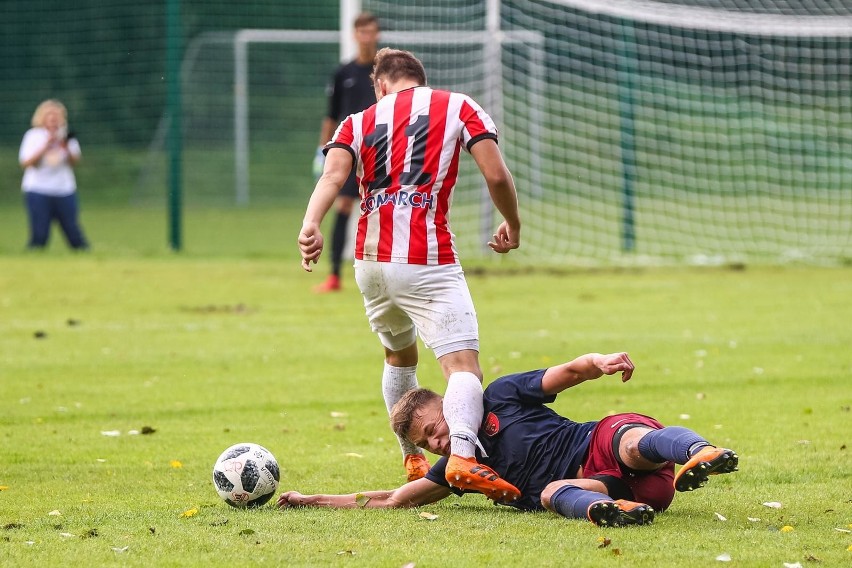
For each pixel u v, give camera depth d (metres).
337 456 20.47
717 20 56.84
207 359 31.62
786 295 45.72
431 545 14.01
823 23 57.06
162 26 115.12
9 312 40.88
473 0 74.56
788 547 13.79
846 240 66.44
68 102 113.00
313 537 14.49
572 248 64.44
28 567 13.28
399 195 17.00
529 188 75.62
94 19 113.19
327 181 16.94
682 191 76.81
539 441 16.03
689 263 59.06
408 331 18.28
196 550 13.91
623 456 15.32
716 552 13.57
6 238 78.88
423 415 16.42
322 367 30.48
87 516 15.87
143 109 114.50
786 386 27.16
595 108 83.12
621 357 15.46
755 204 76.94
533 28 81.69
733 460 13.84
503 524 15.09
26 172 62.59
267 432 22.66
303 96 117.88
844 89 79.50
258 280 51.09
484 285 49.56
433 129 17.05
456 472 15.32
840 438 21.33
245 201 108.25
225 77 116.44
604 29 77.31
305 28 115.88
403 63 17.92
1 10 111.31
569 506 15.09
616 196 76.50
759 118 81.81
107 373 29.45
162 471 19.25
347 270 55.16
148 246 70.94
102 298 44.91
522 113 79.56
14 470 19.28
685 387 27.12
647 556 13.38
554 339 34.81
